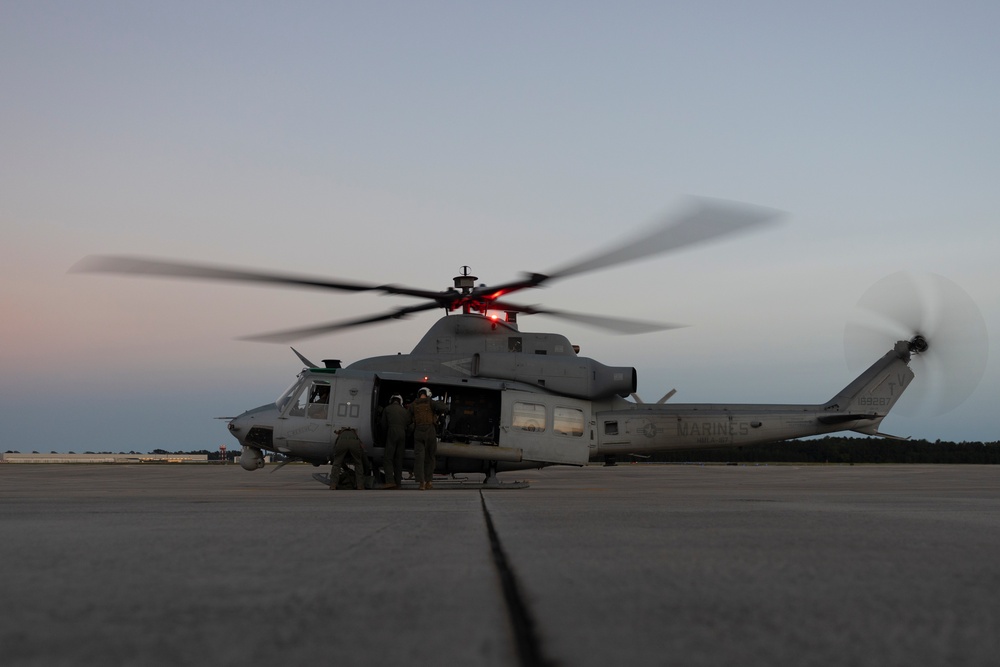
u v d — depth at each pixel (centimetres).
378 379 1448
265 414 1457
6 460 5141
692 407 1777
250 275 1252
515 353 1495
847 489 1242
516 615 218
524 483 1431
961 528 488
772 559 338
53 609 227
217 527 489
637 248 1173
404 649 178
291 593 252
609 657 172
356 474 1257
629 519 558
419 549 371
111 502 807
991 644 186
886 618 216
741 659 171
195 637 191
